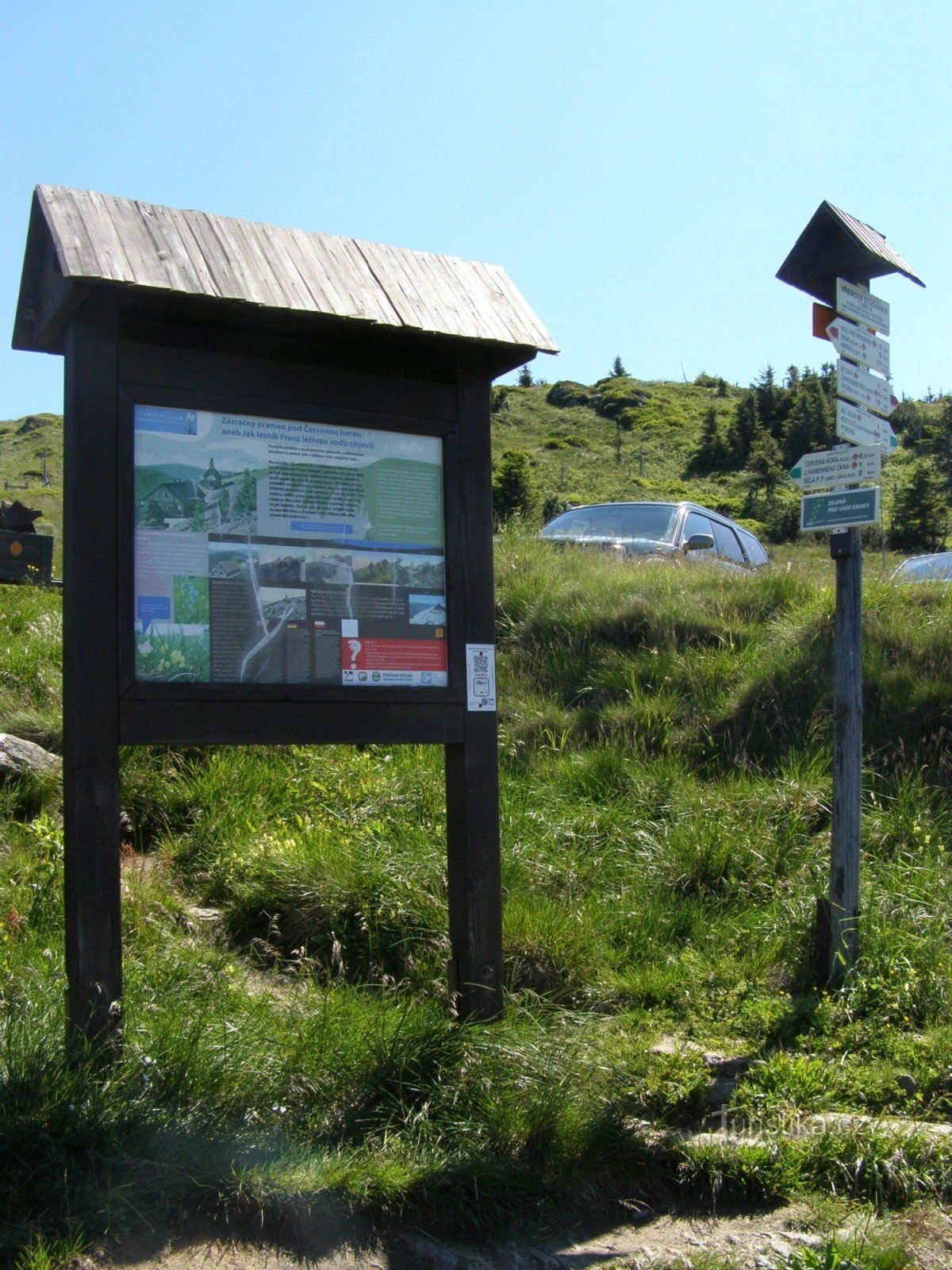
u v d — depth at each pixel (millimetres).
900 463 44594
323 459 4168
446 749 4469
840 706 5211
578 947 5113
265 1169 3195
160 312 3938
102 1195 2973
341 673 4141
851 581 5258
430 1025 3908
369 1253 3158
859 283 5570
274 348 4199
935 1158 3758
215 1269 2938
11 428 90250
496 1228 3365
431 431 4383
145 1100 3342
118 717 3682
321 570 4133
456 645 4363
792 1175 3672
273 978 4832
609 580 9453
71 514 3666
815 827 6484
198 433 3932
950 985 4844
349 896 5242
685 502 12414
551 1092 3705
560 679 8359
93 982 3547
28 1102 3154
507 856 5879
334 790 6586
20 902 4941
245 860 5625
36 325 4160
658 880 5930
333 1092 3652
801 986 5074
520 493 47812
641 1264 3250
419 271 4441
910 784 6594
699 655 8203
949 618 7973
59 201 3756
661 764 7074
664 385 98625
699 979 5078
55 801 6129
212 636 3902
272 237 4188
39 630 9086
